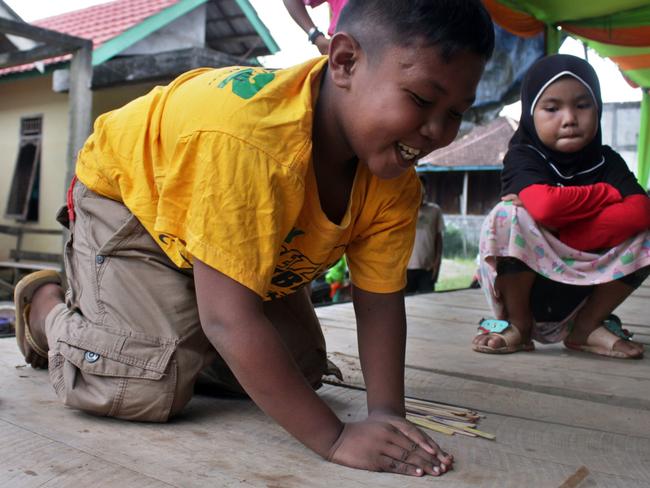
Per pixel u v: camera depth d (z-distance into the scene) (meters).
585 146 2.34
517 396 1.80
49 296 1.77
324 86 1.28
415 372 2.06
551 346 2.58
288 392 1.19
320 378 1.74
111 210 1.53
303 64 1.32
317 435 1.21
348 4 1.21
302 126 1.22
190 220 1.21
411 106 1.12
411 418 1.52
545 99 2.32
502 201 2.37
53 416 1.43
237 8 8.83
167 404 1.40
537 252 2.31
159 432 1.37
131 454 1.23
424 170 16.66
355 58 1.18
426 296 4.24
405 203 1.48
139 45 8.19
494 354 2.39
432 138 1.15
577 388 1.90
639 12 5.11
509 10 5.00
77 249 1.57
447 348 2.48
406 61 1.09
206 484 1.10
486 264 2.37
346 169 1.39
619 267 2.27
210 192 1.18
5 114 8.70
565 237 2.36
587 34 5.32
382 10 1.13
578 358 2.35
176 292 1.46
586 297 2.46
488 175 16.75
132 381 1.39
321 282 6.16
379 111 1.14
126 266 1.47
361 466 1.19
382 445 1.20
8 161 8.67
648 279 5.57
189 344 1.44
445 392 1.83
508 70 5.39
